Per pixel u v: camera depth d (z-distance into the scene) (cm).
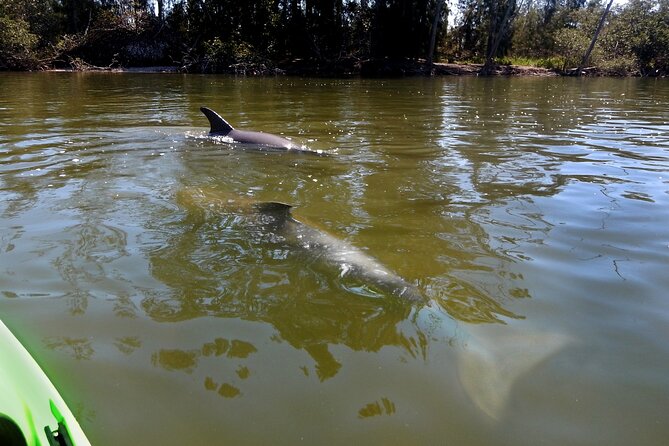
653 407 252
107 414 244
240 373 274
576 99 1722
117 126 1018
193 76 2727
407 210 533
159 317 328
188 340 304
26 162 701
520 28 4475
